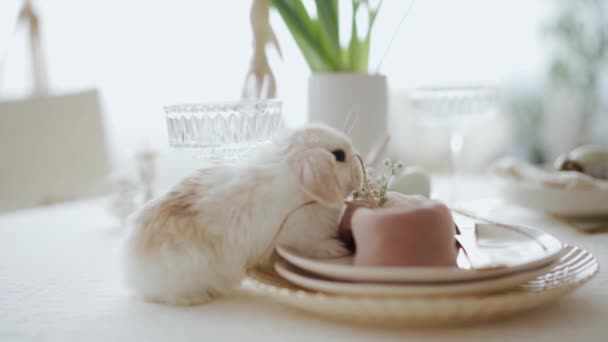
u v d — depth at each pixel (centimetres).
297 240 74
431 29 231
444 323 67
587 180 99
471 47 236
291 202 74
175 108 81
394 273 65
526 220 105
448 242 69
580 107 252
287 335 67
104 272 86
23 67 195
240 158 81
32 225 115
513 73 247
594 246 89
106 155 170
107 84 204
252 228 74
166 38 204
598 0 246
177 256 73
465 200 124
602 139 257
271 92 108
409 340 66
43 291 79
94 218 120
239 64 202
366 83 103
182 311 72
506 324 68
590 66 246
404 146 233
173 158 203
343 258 73
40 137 160
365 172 77
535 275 67
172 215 74
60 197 161
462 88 131
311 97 106
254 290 77
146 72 204
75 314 72
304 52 110
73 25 204
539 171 109
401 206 74
